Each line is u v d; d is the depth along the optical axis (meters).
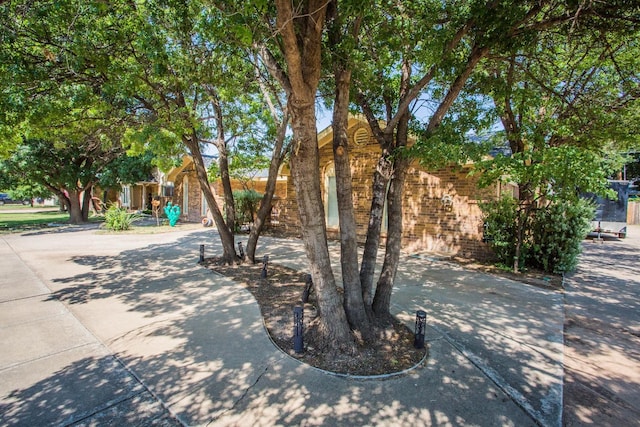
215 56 6.32
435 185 10.45
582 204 7.90
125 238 13.35
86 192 19.59
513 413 2.99
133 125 7.29
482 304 5.87
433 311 5.47
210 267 8.49
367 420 2.86
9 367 3.62
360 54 4.47
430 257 9.73
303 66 3.47
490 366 3.79
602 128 7.27
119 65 5.83
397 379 3.48
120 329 4.64
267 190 8.89
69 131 7.27
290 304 5.72
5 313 5.20
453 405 3.08
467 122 5.59
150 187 29.62
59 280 7.15
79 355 3.91
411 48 4.78
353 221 4.40
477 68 6.52
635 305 5.99
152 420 2.83
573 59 7.84
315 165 3.84
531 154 5.83
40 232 14.61
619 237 15.66
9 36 4.87
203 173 8.55
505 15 4.26
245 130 10.45
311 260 4.02
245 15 3.38
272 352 4.00
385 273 4.82
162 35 5.96
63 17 5.14
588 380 3.58
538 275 7.99
